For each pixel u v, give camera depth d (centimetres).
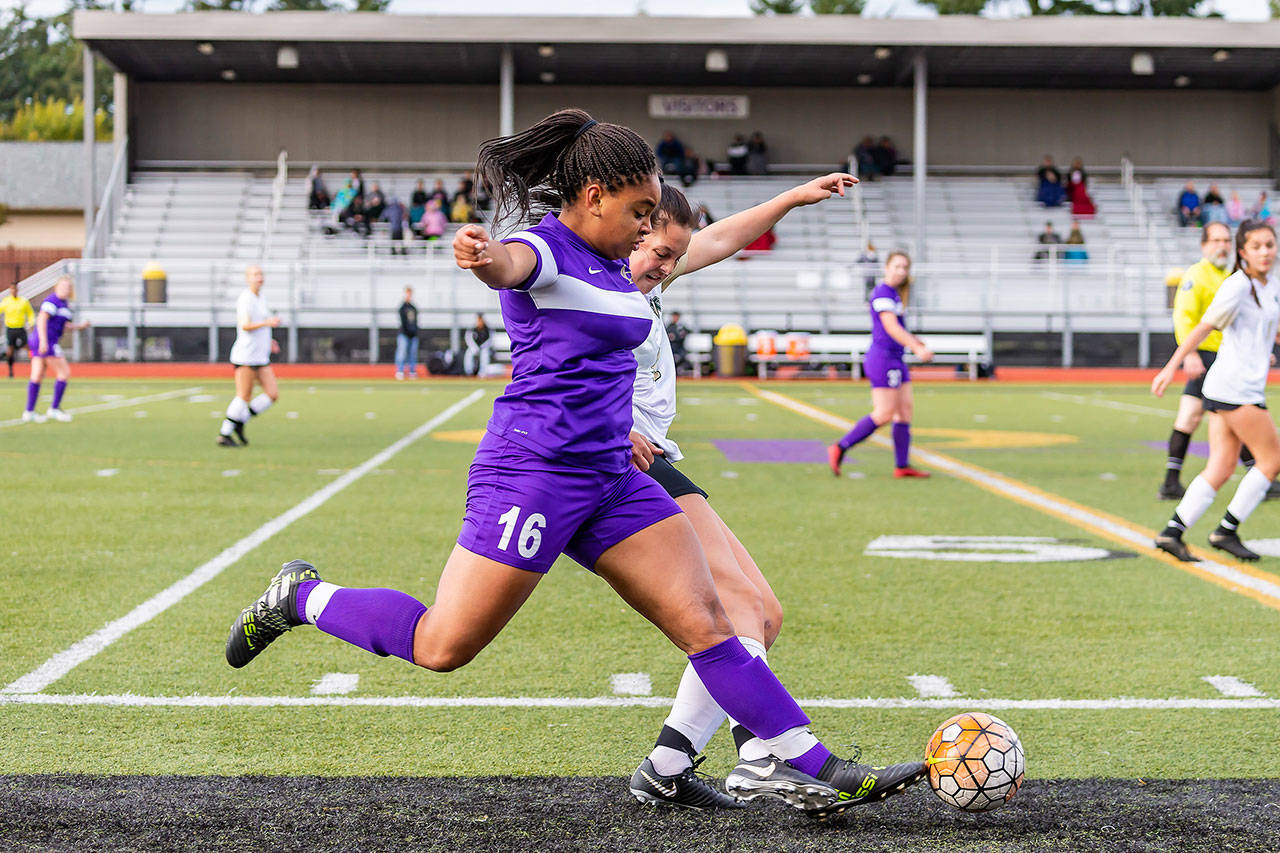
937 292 4412
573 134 447
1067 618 840
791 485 1529
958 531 1196
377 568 988
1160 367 4241
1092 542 1140
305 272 4297
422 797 510
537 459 444
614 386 453
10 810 489
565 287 436
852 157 5072
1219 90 5278
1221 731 603
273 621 492
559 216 454
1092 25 4491
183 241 4638
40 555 1033
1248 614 852
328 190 5081
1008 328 4241
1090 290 4478
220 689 667
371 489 1450
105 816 484
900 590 928
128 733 593
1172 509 1345
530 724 613
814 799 471
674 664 724
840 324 4300
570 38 4478
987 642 777
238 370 1897
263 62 4806
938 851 456
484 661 727
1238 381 1001
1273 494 1442
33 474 1562
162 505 1314
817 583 953
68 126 9119
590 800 509
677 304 4406
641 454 495
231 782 525
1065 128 5284
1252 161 5316
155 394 3062
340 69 4919
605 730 604
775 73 5003
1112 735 597
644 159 438
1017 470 1688
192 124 5100
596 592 917
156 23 4422
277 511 1277
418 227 4569
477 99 5188
